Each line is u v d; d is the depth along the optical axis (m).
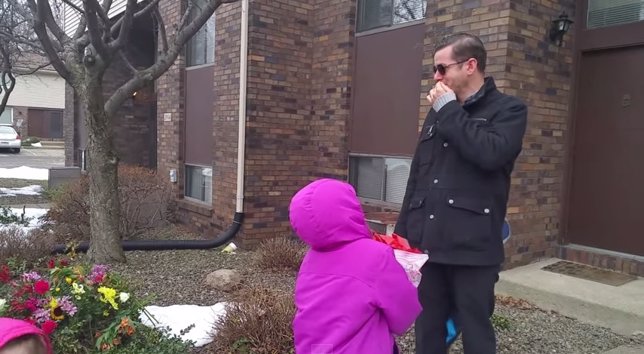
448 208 2.52
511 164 2.55
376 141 6.75
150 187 7.99
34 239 5.58
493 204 2.52
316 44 7.50
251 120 7.09
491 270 2.53
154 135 11.78
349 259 2.02
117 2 10.00
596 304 4.47
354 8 6.98
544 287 4.86
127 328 3.07
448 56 2.57
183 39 5.59
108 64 5.27
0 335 1.39
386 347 2.02
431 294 2.73
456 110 2.41
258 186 7.20
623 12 5.36
